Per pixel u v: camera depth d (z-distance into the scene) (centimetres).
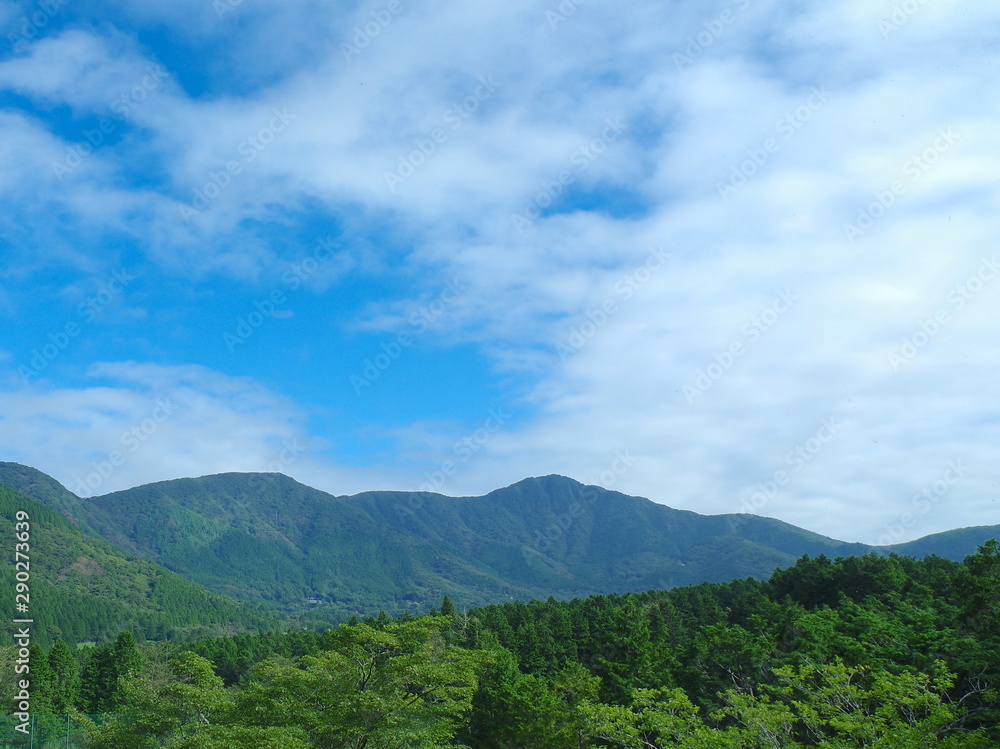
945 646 3462
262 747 2733
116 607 18175
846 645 4072
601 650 7794
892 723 2223
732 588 11056
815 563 8669
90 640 15800
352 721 2905
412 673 3164
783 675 2741
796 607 5928
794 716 2402
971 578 4225
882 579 7494
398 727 2961
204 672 3816
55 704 7675
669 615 8675
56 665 8431
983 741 2048
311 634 11994
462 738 4984
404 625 3350
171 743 3372
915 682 2323
